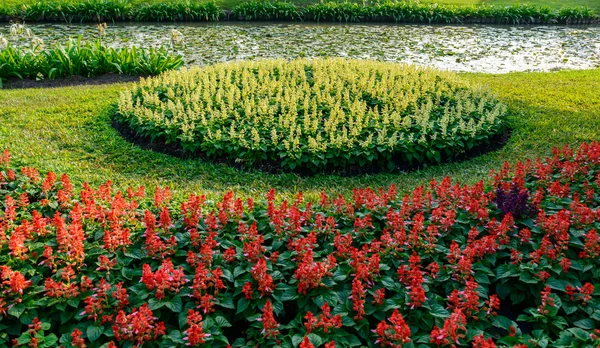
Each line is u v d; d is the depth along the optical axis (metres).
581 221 4.84
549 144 7.79
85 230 4.86
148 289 3.95
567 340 3.59
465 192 5.27
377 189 6.46
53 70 11.48
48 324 3.66
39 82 11.36
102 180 6.40
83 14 19.69
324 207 5.28
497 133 8.08
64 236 4.36
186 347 3.55
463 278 4.17
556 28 21.06
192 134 7.32
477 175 6.81
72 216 4.74
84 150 7.34
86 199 5.04
